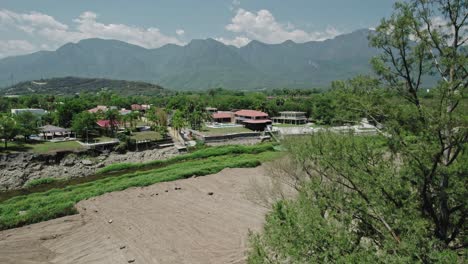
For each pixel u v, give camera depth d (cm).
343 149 1556
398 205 1302
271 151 6962
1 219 3284
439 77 1370
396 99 1418
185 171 5150
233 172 5231
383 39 1422
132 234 3030
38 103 14012
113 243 2850
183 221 3322
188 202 3903
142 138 8500
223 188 4456
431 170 1234
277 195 3098
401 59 1408
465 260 1073
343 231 1223
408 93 1388
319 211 1354
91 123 8244
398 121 1316
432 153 1185
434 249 1056
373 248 1166
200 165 5762
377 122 1471
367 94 1460
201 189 4422
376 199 1315
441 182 1280
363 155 1488
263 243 1443
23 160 6325
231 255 2597
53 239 2961
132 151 7931
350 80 1555
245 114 11144
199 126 10512
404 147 1280
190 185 4616
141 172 5578
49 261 2569
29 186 5438
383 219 1280
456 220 1361
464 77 1229
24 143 7388
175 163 6644
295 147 2098
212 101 15575
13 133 6838
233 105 14300
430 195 1319
